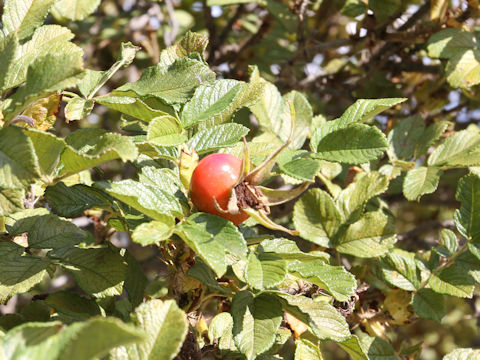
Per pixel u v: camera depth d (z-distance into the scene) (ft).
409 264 1.50
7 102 1.16
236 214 1.14
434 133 1.65
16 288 1.20
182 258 1.24
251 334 1.17
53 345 0.94
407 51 2.41
